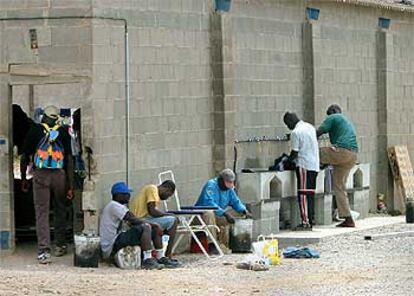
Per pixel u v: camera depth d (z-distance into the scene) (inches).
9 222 836.6
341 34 1136.2
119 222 802.8
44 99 1315.2
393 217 1138.0
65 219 839.1
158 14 879.7
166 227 821.2
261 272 767.7
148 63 869.2
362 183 1099.3
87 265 789.2
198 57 927.7
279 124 1039.0
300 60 1074.1
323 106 1101.1
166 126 889.5
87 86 818.2
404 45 1261.1
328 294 671.1
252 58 997.2
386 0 1237.1
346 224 1018.1
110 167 832.3
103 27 824.9
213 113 947.3
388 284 708.0
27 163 829.8
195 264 813.9
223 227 876.0
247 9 991.0
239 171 965.2
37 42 824.3
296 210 997.8
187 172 914.7
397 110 1242.6
